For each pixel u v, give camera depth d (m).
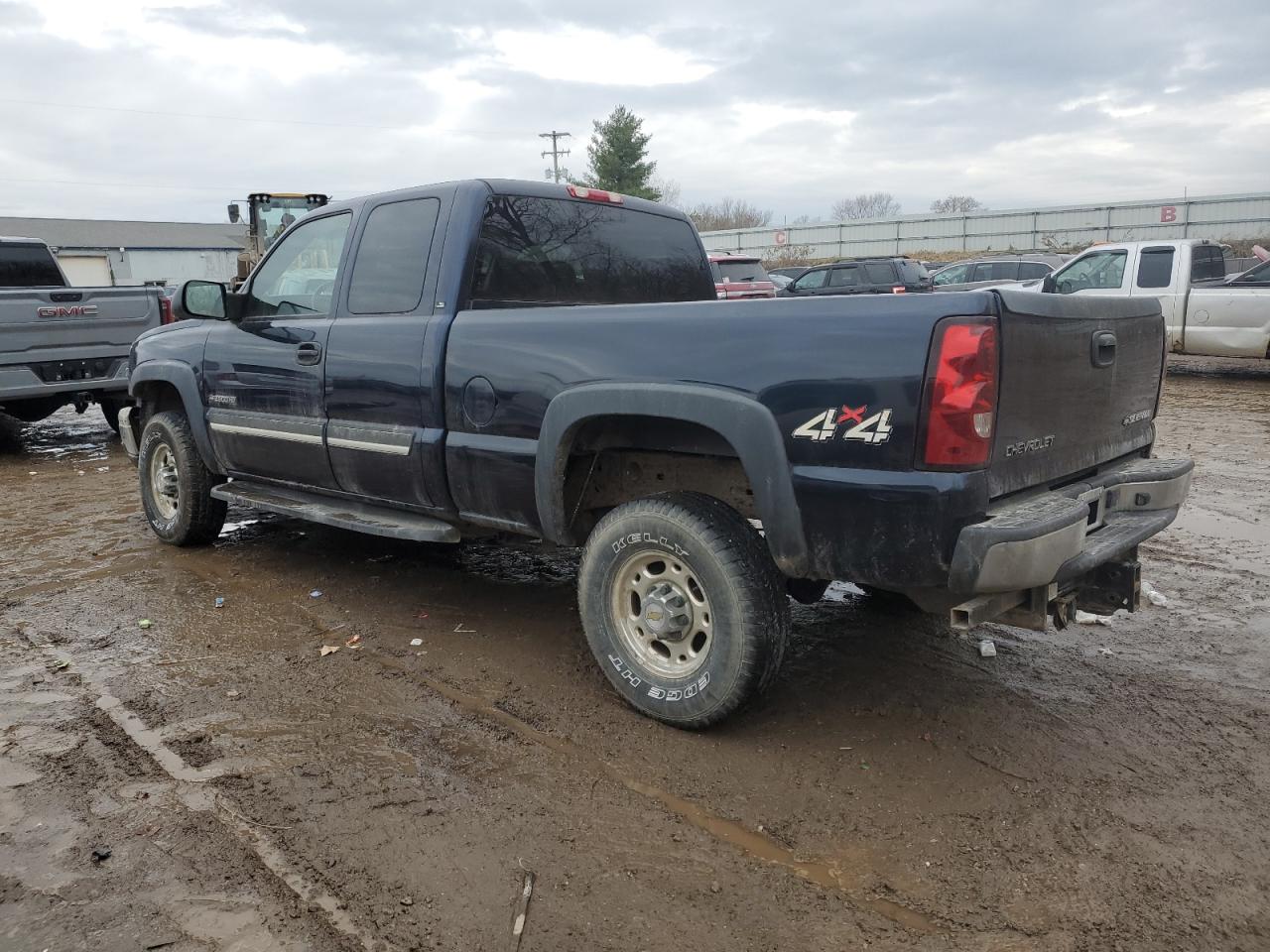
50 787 3.03
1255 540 5.79
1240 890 2.50
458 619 4.59
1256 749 3.25
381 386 4.23
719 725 3.41
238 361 5.06
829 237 46.41
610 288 4.69
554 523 3.67
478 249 4.09
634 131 52.19
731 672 3.19
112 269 60.25
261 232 20.00
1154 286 13.26
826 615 4.60
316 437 4.60
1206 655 4.08
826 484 2.92
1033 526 2.74
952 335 2.70
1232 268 16.72
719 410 3.11
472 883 2.55
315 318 4.65
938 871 2.60
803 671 3.92
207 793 2.99
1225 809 2.88
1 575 5.34
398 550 5.79
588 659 4.07
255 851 2.68
